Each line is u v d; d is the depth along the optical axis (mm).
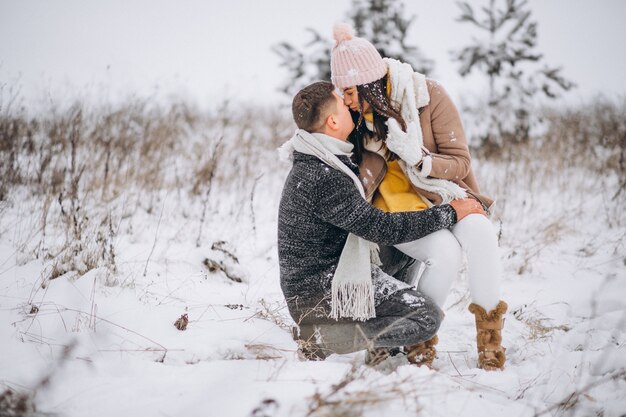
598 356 2771
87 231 3980
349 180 2709
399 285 2725
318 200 2686
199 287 3572
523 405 2318
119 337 2691
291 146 2939
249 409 2080
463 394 2340
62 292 3115
